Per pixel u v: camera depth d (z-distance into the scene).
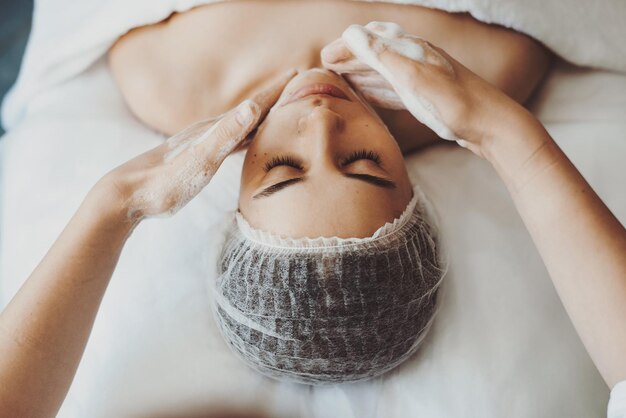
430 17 0.94
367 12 0.93
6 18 1.58
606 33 1.00
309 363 0.76
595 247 0.68
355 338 0.73
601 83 1.05
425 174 1.00
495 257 0.92
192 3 0.94
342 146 0.76
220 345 0.88
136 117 1.09
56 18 1.12
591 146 0.99
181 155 0.74
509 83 0.97
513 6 0.93
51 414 0.71
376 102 0.89
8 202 1.02
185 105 0.98
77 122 1.06
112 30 0.99
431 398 0.85
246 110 0.73
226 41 0.94
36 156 1.03
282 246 0.71
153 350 0.86
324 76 0.84
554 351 0.87
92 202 0.74
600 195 0.95
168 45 0.98
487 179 0.98
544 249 0.72
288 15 0.93
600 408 0.85
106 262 0.74
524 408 0.84
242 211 0.78
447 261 0.86
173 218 0.94
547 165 0.72
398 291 0.73
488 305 0.89
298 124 0.77
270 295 0.72
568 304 0.70
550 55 1.06
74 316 0.71
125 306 0.88
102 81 1.10
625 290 0.66
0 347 0.69
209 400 0.85
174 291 0.90
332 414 0.85
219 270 0.80
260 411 0.85
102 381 0.84
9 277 0.95
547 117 1.04
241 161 0.99
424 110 0.73
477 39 0.95
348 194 0.71
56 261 0.72
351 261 0.70
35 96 1.12
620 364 0.65
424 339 0.88
